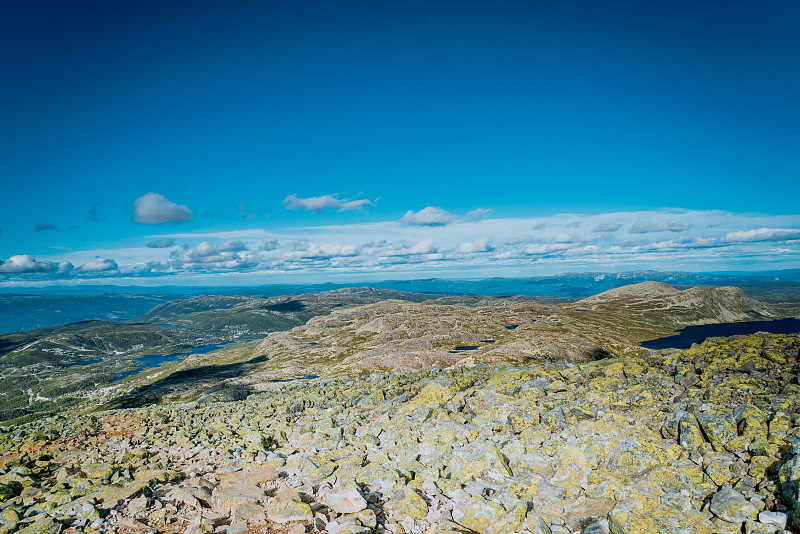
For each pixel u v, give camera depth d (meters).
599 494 14.87
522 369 32.84
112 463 25.16
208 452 27.33
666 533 12.34
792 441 14.59
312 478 19.72
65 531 15.93
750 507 12.33
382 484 17.86
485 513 14.59
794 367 21.88
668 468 15.14
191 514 17.03
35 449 32.03
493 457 18.22
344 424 29.12
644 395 21.78
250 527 14.95
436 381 34.59
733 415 17.28
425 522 14.93
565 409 21.72
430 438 23.03
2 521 17.12
